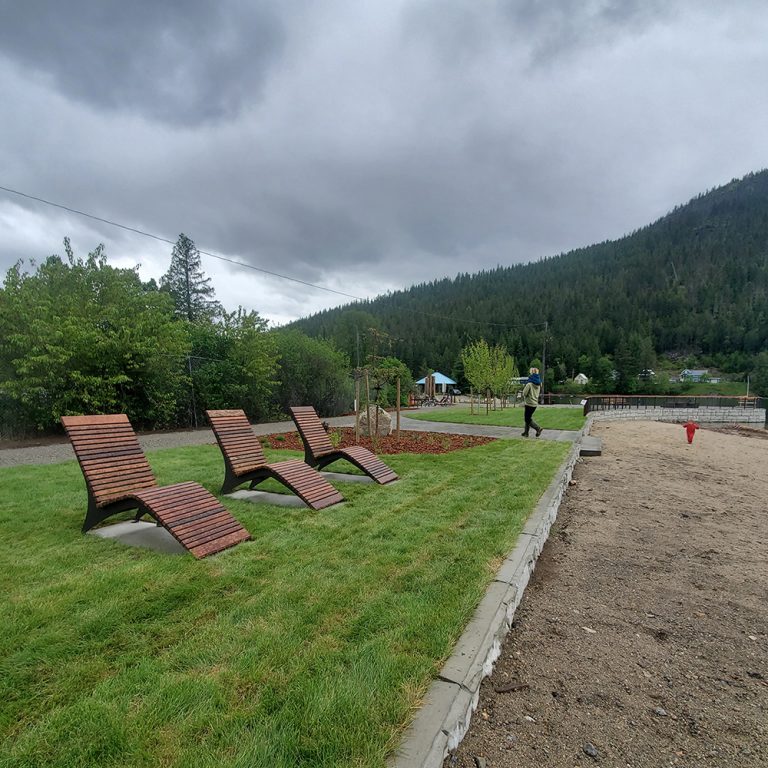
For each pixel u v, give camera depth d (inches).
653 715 92.1
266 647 98.9
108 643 100.7
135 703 81.7
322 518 197.6
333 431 510.0
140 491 170.6
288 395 836.6
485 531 179.3
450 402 1729.8
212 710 79.7
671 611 137.1
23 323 501.7
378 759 68.3
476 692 90.4
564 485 278.2
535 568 165.8
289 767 67.6
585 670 106.5
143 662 93.5
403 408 1256.8
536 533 179.8
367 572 139.6
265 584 131.1
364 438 474.9
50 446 462.3
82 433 178.5
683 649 117.0
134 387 585.6
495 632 107.7
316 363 883.4
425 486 259.8
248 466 248.5
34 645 98.7
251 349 730.8
